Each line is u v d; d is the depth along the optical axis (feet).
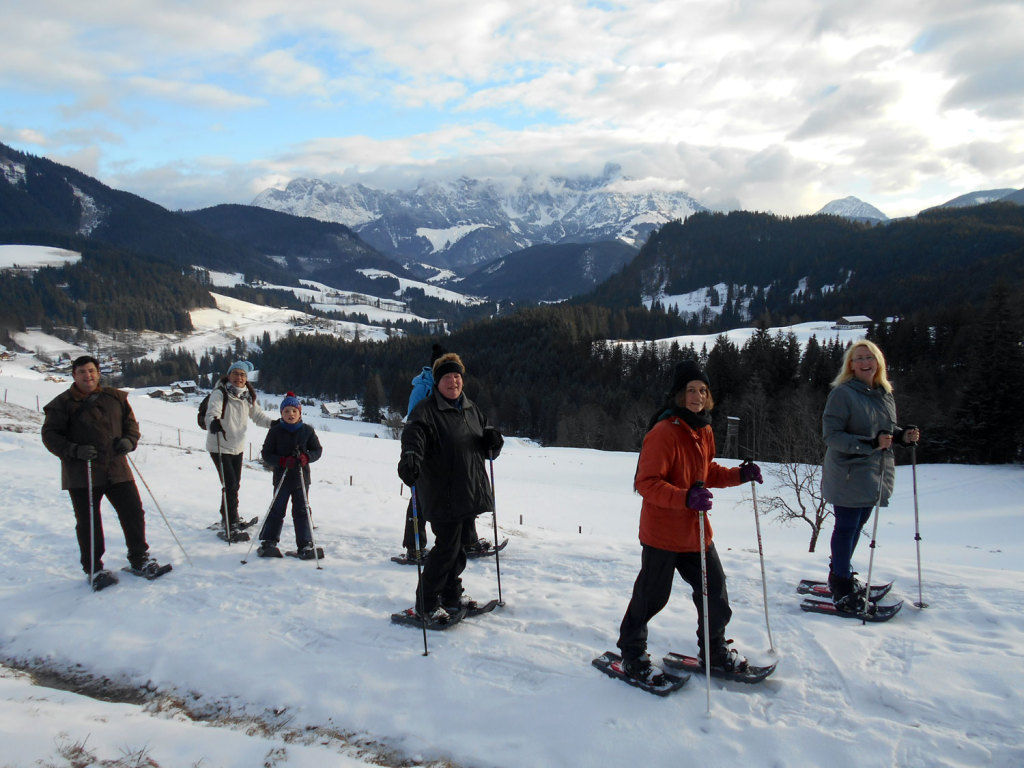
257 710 13.43
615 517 88.43
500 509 88.63
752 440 156.46
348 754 11.86
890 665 13.89
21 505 31.86
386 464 112.98
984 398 148.15
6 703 12.53
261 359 514.27
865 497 16.58
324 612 17.84
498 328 400.26
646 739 11.71
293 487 23.73
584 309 516.73
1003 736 11.28
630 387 281.54
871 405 16.74
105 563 22.54
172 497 36.32
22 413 91.56
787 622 16.49
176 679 14.67
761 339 243.60
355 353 437.17
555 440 245.45
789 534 88.07
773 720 12.17
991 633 15.28
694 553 13.51
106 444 20.30
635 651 13.51
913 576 19.88
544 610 17.87
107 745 11.21
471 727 12.42
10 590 19.90
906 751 11.07
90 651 15.93
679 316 625.41
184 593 19.51
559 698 13.11
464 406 16.70
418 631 16.47
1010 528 89.25
